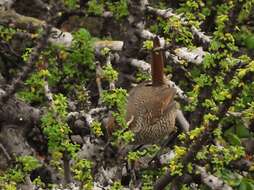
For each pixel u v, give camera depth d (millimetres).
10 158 11336
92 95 13141
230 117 13391
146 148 13141
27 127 12227
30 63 10500
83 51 11602
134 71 13961
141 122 12688
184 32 12289
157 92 12977
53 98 11047
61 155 10203
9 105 11859
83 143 11898
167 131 13086
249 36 14648
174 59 13648
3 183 10031
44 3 15039
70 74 11930
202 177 12469
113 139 10508
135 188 11805
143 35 13555
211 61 11359
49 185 10461
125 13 13383
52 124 9977
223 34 11258
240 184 12695
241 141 14164
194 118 11789
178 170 10852
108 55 12773
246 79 10133
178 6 15508
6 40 13305
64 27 15578
